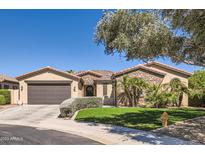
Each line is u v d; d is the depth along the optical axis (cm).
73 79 3522
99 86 3919
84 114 2144
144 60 1445
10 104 3447
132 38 1402
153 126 1566
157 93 2900
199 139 1237
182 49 1317
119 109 2484
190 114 2089
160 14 1248
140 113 2158
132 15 1411
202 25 1080
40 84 3500
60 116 2141
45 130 1516
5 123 1809
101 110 2391
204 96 2956
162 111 2305
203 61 1386
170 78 3238
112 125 1652
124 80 3050
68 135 1364
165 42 1261
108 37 1533
